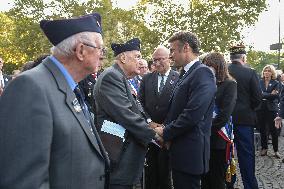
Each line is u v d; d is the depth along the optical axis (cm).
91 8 3144
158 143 369
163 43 2339
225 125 442
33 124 167
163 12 2327
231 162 457
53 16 3189
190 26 2308
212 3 2330
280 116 745
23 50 3378
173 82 536
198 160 348
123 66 373
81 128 187
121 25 3109
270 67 896
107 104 345
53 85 183
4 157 165
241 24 2336
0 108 170
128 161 346
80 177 185
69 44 193
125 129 346
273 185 631
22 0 3247
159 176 535
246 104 530
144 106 551
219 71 446
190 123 340
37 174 165
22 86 172
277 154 875
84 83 404
